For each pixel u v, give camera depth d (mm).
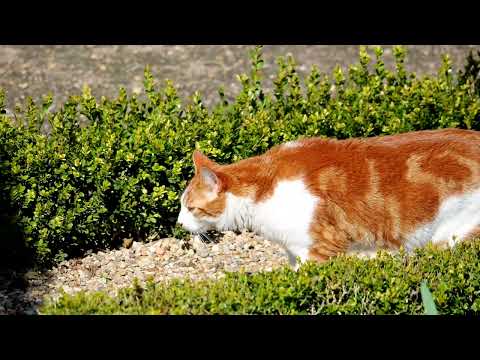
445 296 7145
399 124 10289
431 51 15469
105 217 9617
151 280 7324
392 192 8430
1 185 9203
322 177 8453
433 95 10445
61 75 14336
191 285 7363
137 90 14008
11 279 9117
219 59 15125
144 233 10031
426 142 8578
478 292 7371
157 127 10047
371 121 10375
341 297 7234
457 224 8570
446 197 8430
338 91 10828
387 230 8555
